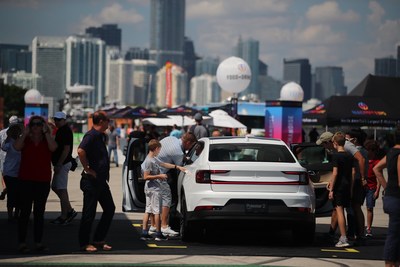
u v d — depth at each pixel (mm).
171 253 19297
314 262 18344
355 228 22062
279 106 50406
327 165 23750
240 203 20078
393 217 16125
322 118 58406
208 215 20062
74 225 25062
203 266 17188
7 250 19578
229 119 62812
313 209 20516
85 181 19453
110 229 24094
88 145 19328
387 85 68438
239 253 19500
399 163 16000
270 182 20188
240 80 60031
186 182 21141
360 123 58656
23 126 24578
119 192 37938
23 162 19250
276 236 23500
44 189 19359
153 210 21734
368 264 18281
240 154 21016
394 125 59281
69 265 17156
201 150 21672
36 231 19406
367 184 22453
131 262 17734
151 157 21766
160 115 73625
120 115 75562
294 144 25219
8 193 24891
